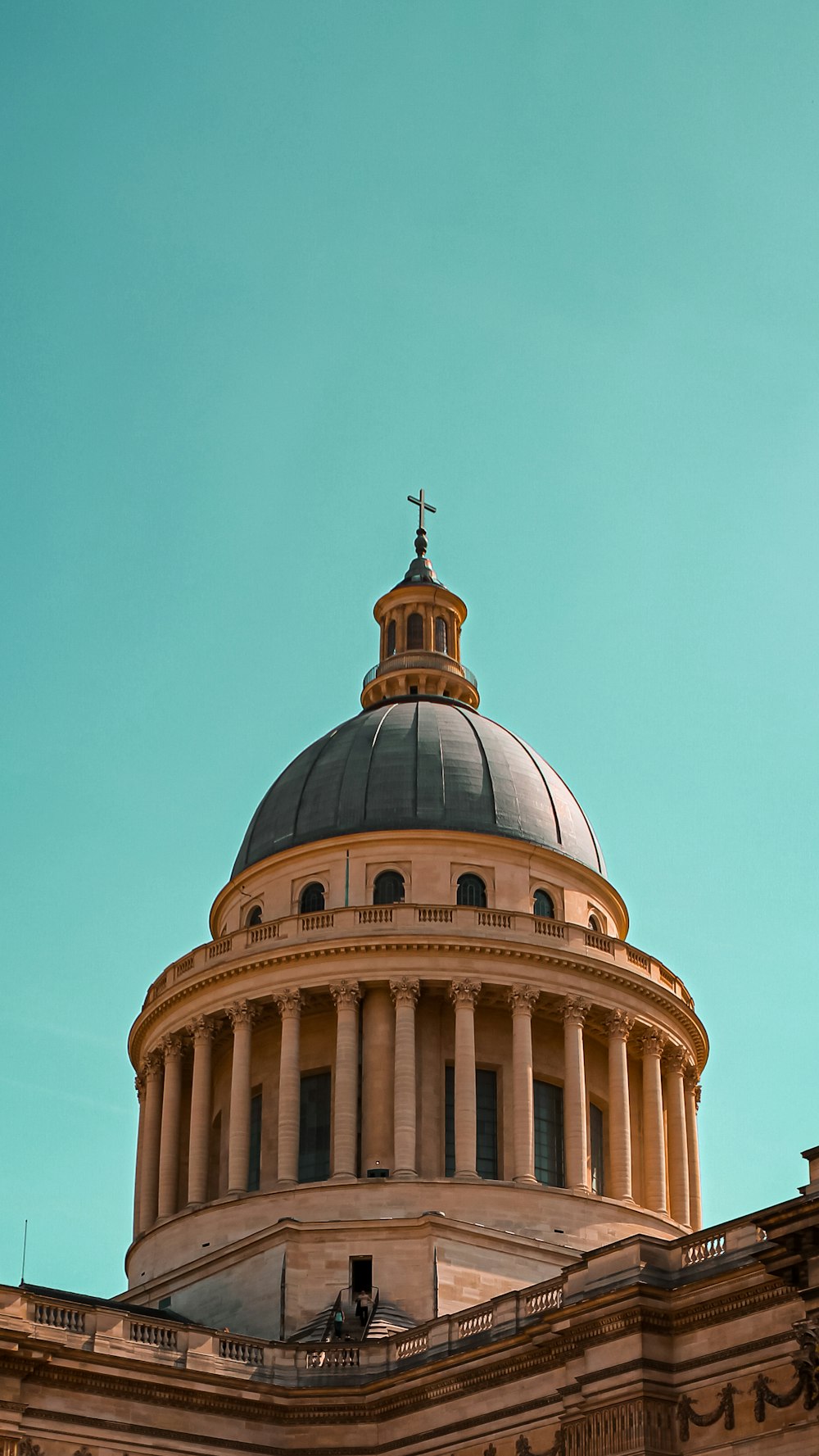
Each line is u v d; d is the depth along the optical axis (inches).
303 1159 4419.3
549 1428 3171.8
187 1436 3444.9
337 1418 3555.6
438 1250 3978.8
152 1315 3873.0
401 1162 4224.9
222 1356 3592.5
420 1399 3454.7
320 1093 4485.7
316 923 4507.9
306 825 4845.0
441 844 4670.3
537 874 4726.9
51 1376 3319.4
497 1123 4419.3
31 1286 3639.3
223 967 4517.7
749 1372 2878.9
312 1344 3673.7
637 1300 2999.5
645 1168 4534.9
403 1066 4325.8
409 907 4468.5
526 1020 4407.0
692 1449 2918.3
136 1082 4916.3
